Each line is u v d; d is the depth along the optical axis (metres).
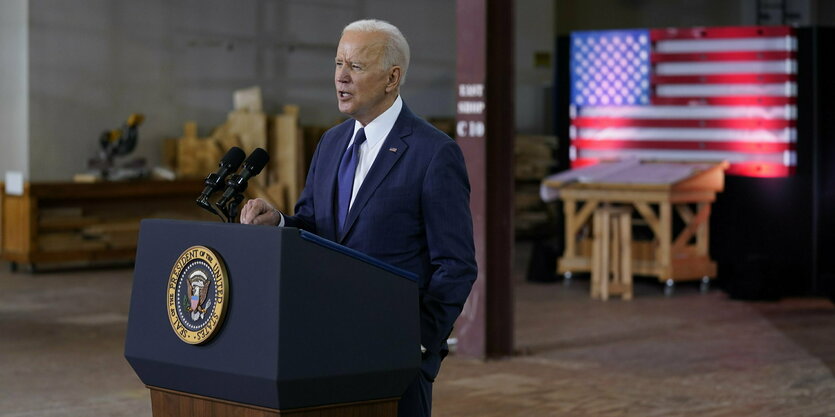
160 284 2.85
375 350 2.76
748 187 12.17
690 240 12.82
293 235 2.60
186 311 2.75
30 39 13.83
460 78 8.26
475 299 8.34
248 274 2.64
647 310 10.84
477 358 8.33
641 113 12.68
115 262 14.35
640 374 7.75
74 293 11.63
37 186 13.13
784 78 11.94
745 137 12.18
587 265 12.52
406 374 2.84
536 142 17.98
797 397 7.02
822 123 11.95
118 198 14.12
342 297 2.69
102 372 7.70
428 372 3.12
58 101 14.11
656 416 6.47
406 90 18.14
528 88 19.41
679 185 11.76
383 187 3.17
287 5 16.45
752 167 12.16
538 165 17.94
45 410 6.57
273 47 16.30
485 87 8.17
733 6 22.23
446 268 3.12
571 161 13.12
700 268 12.07
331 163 3.33
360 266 2.72
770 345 8.93
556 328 9.74
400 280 2.81
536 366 8.05
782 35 11.93
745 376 7.68
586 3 20.80
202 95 15.51
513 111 8.29
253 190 15.02
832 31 12.01
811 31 11.96
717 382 7.48
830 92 11.97
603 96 12.84
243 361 2.63
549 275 12.84
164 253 2.85
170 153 15.10
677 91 12.48
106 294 11.58
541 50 19.55
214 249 2.71
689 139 12.47
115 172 13.81
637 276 13.17
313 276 2.63
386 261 3.17
